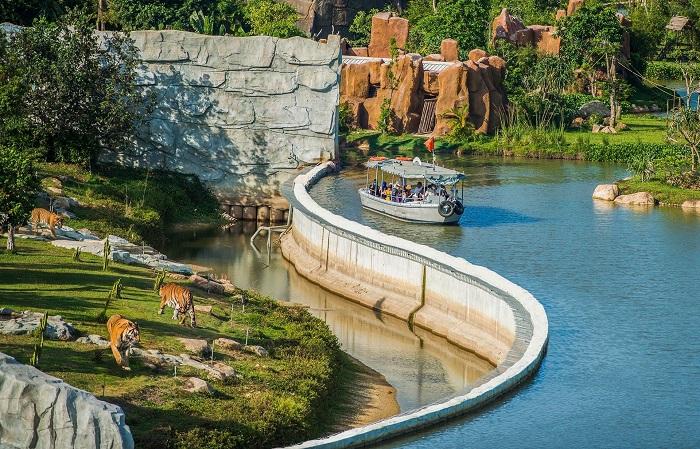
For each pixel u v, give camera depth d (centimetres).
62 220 13775
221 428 8238
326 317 13538
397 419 9025
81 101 17288
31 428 7100
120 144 17875
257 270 15762
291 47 18688
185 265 14488
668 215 17538
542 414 9512
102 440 7075
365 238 14612
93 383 8475
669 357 11038
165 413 8312
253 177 18962
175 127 18862
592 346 11325
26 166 10638
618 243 15588
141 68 18688
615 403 9794
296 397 9200
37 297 10369
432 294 13288
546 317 11525
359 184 18488
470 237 15688
